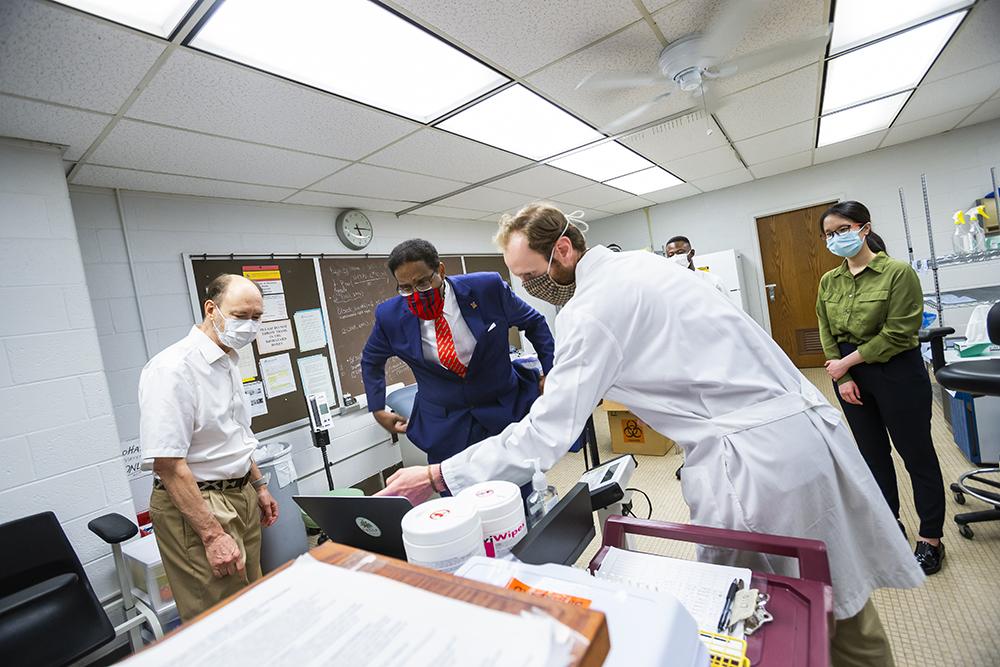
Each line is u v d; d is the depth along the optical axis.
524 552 0.66
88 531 1.83
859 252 1.79
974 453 2.39
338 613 0.32
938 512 1.68
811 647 0.53
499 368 1.67
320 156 2.43
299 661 0.28
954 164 4.18
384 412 1.92
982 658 1.32
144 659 0.29
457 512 0.64
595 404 0.93
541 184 3.77
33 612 1.41
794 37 1.94
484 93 2.09
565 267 1.09
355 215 3.56
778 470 0.88
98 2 1.20
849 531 0.93
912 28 2.13
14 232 1.74
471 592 0.32
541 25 1.65
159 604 1.74
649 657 0.33
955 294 3.48
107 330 2.30
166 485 1.42
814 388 1.03
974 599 1.54
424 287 1.55
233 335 1.60
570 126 2.64
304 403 3.08
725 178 4.77
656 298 0.94
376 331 1.78
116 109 1.67
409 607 0.32
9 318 1.71
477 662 0.26
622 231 6.02
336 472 3.22
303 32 1.48
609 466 1.10
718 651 0.53
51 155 1.85
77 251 1.88
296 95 1.80
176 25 1.32
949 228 4.24
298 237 3.21
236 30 1.40
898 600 1.60
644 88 2.27
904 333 1.63
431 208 4.01
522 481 0.89
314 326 3.22
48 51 1.32
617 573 0.71
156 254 2.50
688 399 0.97
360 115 2.06
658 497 2.66
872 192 4.58
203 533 1.44
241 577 1.55
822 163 4.79
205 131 1.95
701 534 0.74
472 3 1.48
